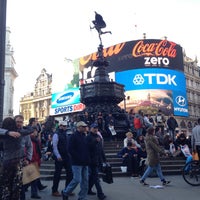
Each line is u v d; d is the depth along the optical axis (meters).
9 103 61.72
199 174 8.70
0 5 6.14
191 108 62.19
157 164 8.55
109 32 20.09
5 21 6.15
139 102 45.78
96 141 6.90
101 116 16.33
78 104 53.91
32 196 6.83
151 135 8.70
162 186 8.27
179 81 48.59
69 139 6.21
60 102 57.47
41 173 10.70
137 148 10.97
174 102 47.16
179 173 11.29
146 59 47.25
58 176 7.11
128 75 47.38
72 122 15.82
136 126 14.57
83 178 6.21
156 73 46.84
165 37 54.00
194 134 9.14
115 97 18.58
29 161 5.68
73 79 56.75
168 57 48.22
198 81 66.50
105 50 51.06
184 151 13.11
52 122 14.62
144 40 48.12
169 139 13.80
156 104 45.75
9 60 62.94
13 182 4.46
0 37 6.00
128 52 48.22
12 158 4.51
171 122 16.59
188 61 65.38
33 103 78.88
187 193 7.29
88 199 6.74
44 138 14.12
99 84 18.48
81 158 6.09
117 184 8.85
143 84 46.41
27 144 5.59
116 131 17.14
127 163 10.73
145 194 7.20
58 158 6.91
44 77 77.25
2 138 4.46
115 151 13.98
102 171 7.29
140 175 10.59
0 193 4.39
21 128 4.88
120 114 17.94
